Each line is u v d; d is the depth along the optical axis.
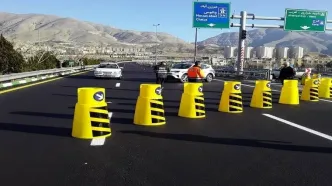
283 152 6.25
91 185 4.42
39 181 4.52
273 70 33.72
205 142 6.84
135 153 5.94
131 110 10.84
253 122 9.25
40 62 37.47
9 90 16.09
